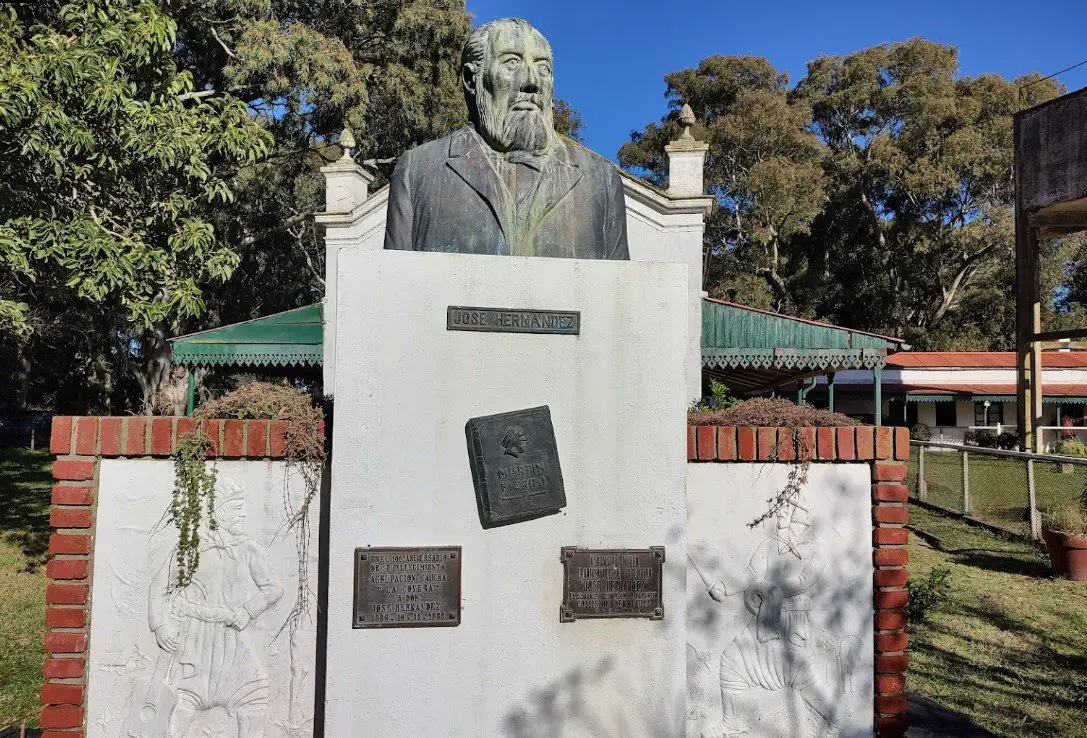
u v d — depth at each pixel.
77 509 3.52
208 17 17.27
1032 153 17.55
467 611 3.26
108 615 3.54
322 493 3.59
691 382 11.92
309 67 16.56
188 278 8.37
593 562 3.33
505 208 3.70
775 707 3.75
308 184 24.88
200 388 22.48
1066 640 6.56
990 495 13.73
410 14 17.92
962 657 6.10
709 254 36.06
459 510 3.28
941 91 31.50
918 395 27.95
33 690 5.33
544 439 3.32
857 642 3.80
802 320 12.10
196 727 3.54
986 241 31.30
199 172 8.05
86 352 30.75
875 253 36.62
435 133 19.19
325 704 3.19
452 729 3.23
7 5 7.47
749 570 3.78
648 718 3.32
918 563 9.75
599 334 3.38
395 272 3.28
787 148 32.31
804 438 3.79
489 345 3.32
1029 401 17.94
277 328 12.30
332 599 3.21
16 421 30.23
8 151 7.19
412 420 3.27
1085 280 37.94
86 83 7.21
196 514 3.54
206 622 3.56
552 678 3.29
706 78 35.84
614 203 3.99
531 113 3.79
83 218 7.53
